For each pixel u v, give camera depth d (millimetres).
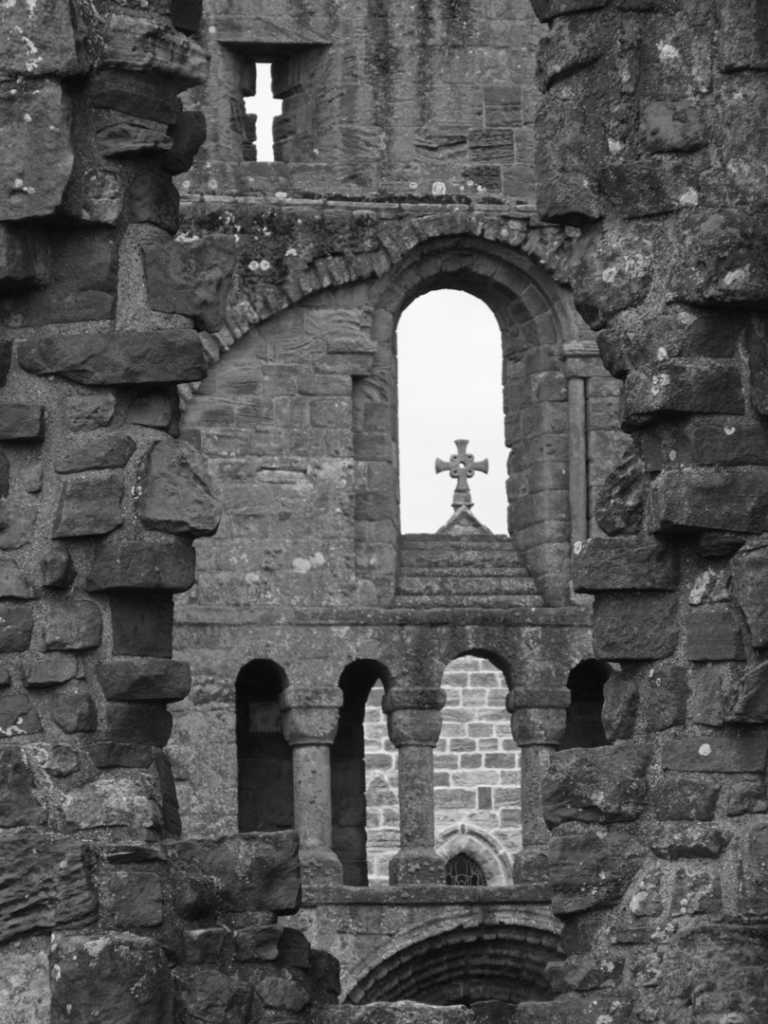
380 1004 22438
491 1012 22641
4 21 22266
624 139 23125
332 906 47031
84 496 22203
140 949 21094
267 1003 21922
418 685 48625
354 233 48812
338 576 48625
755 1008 21719
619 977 22172
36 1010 21250
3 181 22203
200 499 22281
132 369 22328
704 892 22062
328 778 48125
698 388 22516
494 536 50031
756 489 22422
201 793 47469
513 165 49656
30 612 22188
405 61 49812
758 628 22219
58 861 21375
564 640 48875
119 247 22625
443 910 47094
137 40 22578
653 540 22719
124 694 22094
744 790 22141
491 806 63219
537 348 49562
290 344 48688
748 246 22547
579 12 23219
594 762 22578
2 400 22406
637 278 22906
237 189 48875
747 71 22984
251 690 49062
